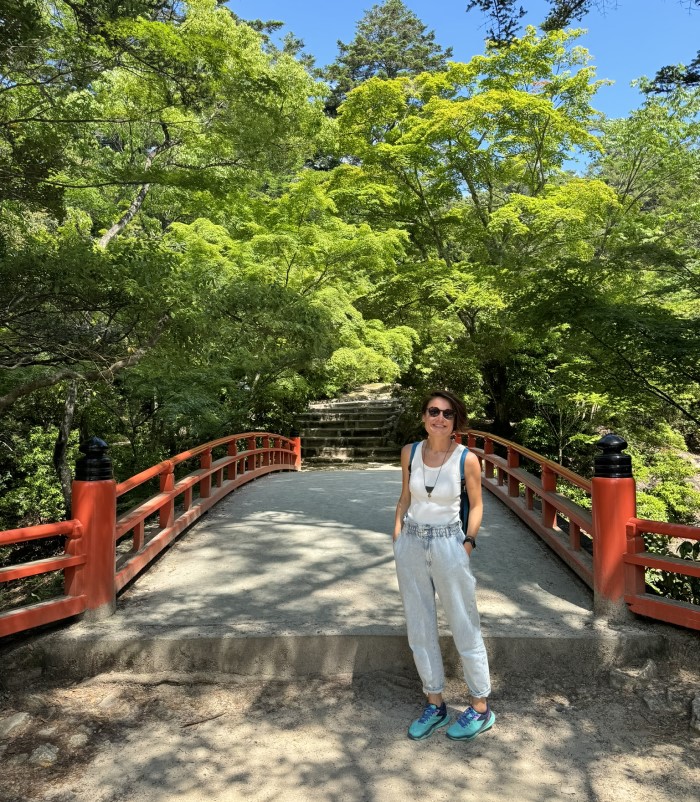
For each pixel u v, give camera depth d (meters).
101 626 3.97
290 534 6.34
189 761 2.92
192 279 5.98
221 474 8.20
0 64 4.97
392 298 15.91
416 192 16.33
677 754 2.94
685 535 3.68
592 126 15.55
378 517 7.03
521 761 2.90
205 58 6.02
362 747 3.03
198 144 9.25
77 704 3.46
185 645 3.77
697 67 5.97
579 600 4.46
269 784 2.74
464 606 3.06
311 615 4.17
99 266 5.14
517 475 6.83
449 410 3.09
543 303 6.57
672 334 5.75
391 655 3.78
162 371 7.31
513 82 14.70
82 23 5.61
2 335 5.45
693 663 3.69
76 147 7.12
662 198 18.09
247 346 7.25
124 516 4.88
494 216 13.62
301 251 11.90
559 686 3.63
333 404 22.00
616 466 4.09
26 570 3.64
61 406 11.51
